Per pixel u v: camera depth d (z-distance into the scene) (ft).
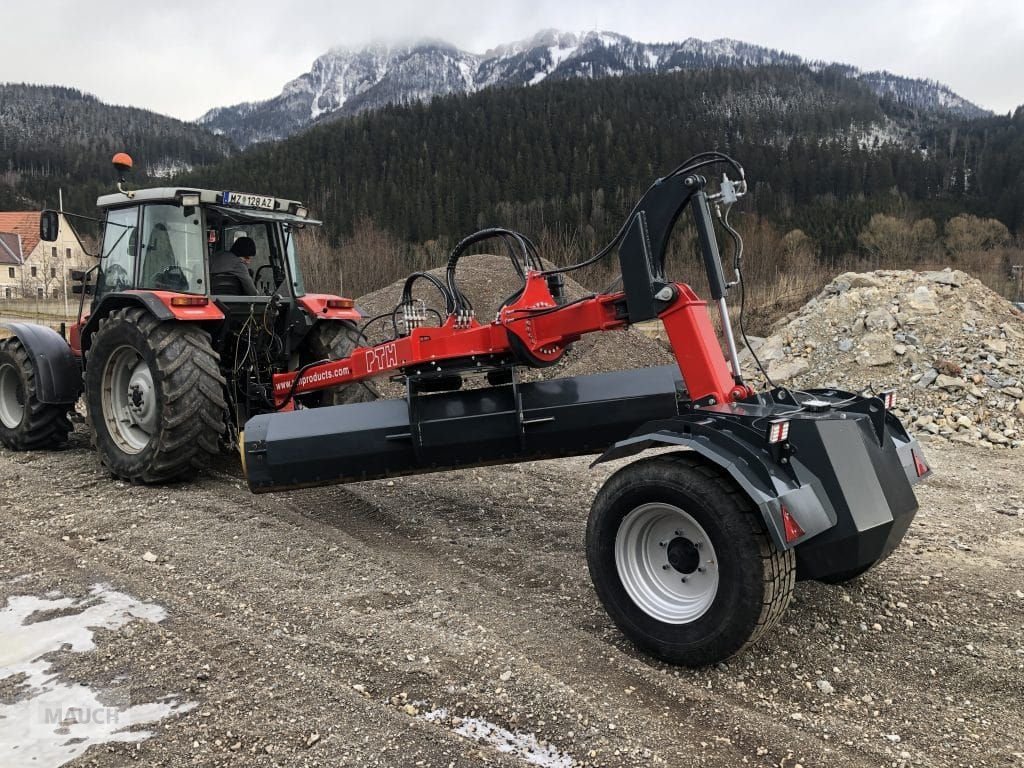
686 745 7.77
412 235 170.09
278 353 19.95
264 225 20.49
